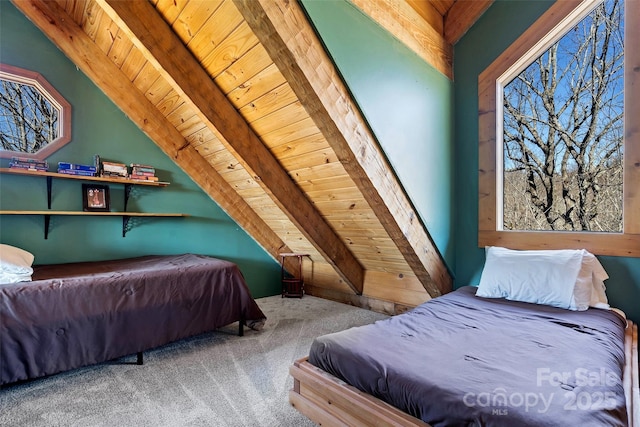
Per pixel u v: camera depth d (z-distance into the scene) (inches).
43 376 74.8
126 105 112.8
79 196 106.0
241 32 66.4
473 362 48.9
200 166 130.0
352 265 137.9
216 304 98.3
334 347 57.3
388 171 87.4
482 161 109.9
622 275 83.3
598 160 90.0
